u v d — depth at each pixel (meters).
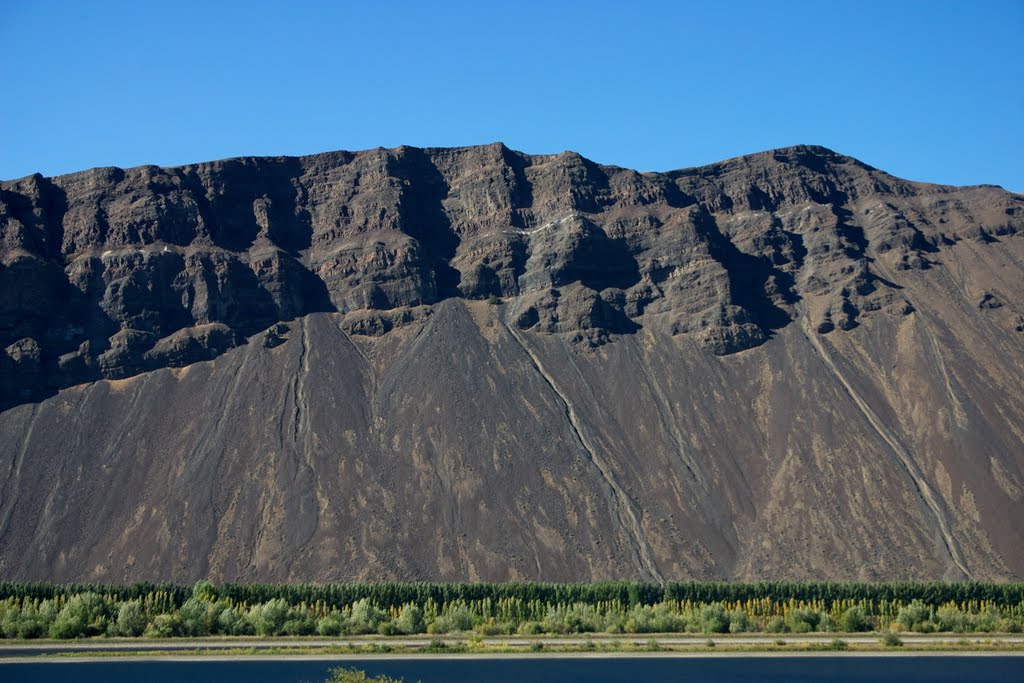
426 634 164.75
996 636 166.12
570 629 167.88
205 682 124.88
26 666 135.00
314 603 178.38
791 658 145.25
